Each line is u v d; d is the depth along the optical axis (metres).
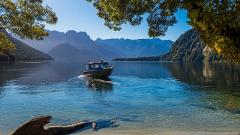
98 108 39.97
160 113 35.41
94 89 64.06
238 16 13.97
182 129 26.67
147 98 49.00
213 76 97.06
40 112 37.38
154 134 24.22
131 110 37.94
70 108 40.12
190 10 14.54
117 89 63.56
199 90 59.22
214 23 14.23
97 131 26.25
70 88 66.69
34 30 23.77
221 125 28.27
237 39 14.10
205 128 26.94
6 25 22.55
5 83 79.75
